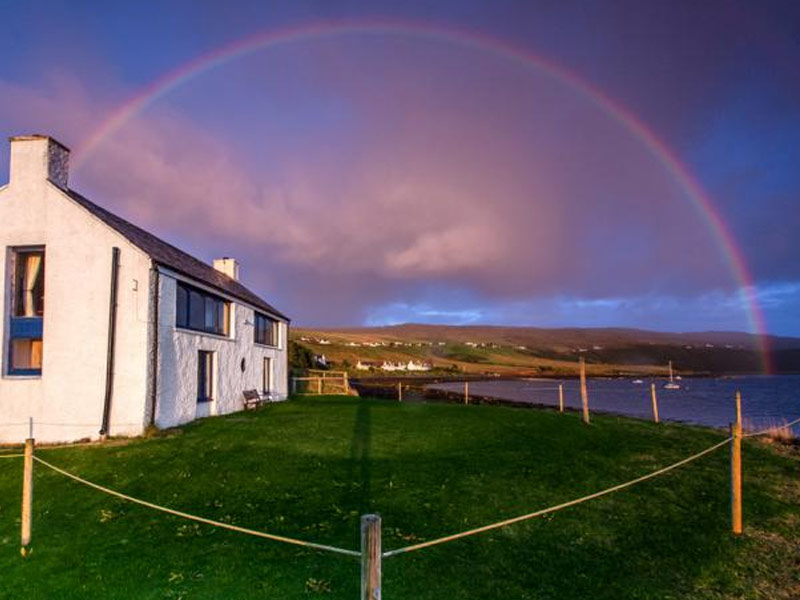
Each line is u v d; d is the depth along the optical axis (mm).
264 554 8156
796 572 8156
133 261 18047
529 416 23672
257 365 29484
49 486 12062
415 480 12305
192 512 10156
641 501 11289
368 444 16344
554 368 192125
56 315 17984
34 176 18578
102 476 12703
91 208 19516
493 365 193500
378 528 4621
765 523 10250
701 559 8523
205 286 22125
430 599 6848
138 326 17766
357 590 7023
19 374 18172
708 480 13164
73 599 6840
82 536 9062
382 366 145875
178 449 15328
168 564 7836
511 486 12008
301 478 12383
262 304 30641
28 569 7770
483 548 8609
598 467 14094
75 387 17672
